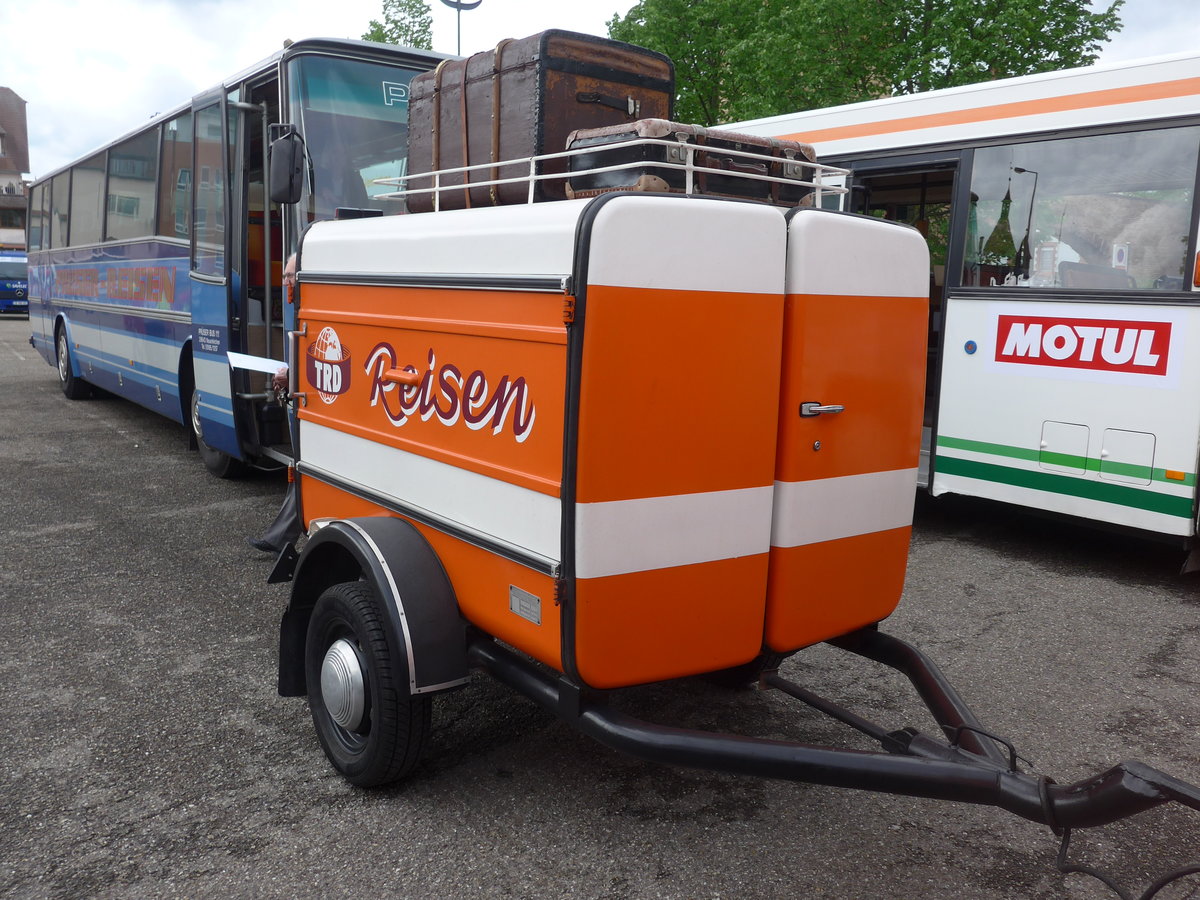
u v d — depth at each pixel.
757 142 3.27
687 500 2.71
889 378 3.13
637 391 2.57
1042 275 6.28
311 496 4.14
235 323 7.09
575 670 2.64
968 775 2.43
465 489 3.06
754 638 2.96
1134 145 5.81
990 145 6.56
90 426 10.87
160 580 5.64
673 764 2.58
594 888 2.85
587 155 3.17
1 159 77.12
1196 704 4.16
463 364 3.04
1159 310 5.63
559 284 2.55
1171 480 5.63
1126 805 2.12
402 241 3.37
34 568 5.84
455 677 3.10
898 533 3.30
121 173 9.75
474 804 3.30
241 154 6.83
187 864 2.95
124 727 3.84
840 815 3.26
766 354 2.79
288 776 3.48
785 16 14.98
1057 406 6.16
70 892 2.82
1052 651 4.75
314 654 3.54
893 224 3.11
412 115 4.27
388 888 2.85
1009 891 2.87
